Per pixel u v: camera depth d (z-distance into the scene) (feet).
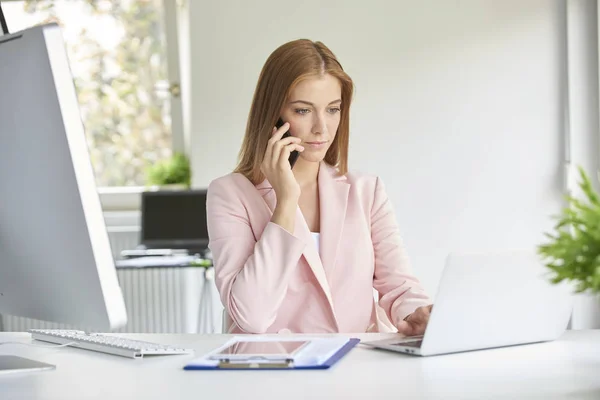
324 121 8.04
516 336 5.96
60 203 5.12
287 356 5.40
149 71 20.29
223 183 8.19
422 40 18.29
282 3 18.57
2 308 6.15
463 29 18.22
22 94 5.14
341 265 8.15
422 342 5.59
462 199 18.35
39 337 6.82
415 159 18.38
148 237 18.15
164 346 6.02
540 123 18.19
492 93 18.24
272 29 18.63
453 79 18.28
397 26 18.34
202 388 4.75
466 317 5.64
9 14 19.97
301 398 4.47
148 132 20.52
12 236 5.64
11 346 6.48
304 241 7.96
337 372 5.13
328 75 8.04
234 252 7.82
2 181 5.56
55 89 4.88
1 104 5.37
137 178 20.65
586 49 17.56
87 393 4.71
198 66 18.78
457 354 5.74
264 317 7.39
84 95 20.34
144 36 20.13
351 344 6.01
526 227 18.26
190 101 19.20
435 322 5.54
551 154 18.17
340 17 18.44
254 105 8.29
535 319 6.00
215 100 18.81
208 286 18.81
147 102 20.40
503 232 18.30
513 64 18.17
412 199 18.42
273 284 7.43
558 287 6.04
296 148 7.88
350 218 8.34
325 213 8.22
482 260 5.60
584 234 4.08
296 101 8.00
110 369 5.39
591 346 6.00
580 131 17.61
